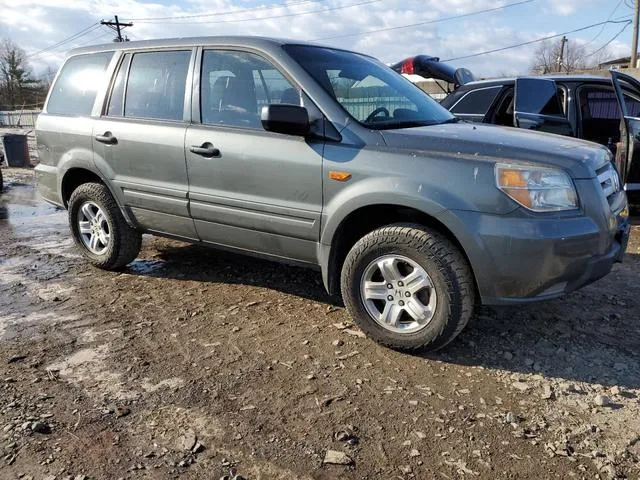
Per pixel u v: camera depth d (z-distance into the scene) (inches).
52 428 106.2
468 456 98.3
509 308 161.6
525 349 137.3
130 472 94.5
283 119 131.9
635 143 239.3
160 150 166.1
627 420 108.2
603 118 287.4
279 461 97.3
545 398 116.0
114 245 190.7
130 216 183.5
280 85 147.5
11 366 130.1
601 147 145.4
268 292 177.0
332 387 120.5
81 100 193.2
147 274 196.1
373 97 154.8
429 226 132.4
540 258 118.0
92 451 99.7
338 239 140.9
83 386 121.3
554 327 149.3
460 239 121.7
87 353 136.5
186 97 164.1
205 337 145.0
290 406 113.7
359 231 146.4
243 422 108.4
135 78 178.2
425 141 130.2
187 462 97.0
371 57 183.2
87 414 110.8
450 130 141.3
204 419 109.3
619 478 92.4
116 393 118.5
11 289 182.2
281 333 147.0
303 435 104.4
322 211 138.2
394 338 134.3
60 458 97.8
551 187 119.6
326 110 139.5
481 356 134.0
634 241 230.5
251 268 200.5
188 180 161.9
